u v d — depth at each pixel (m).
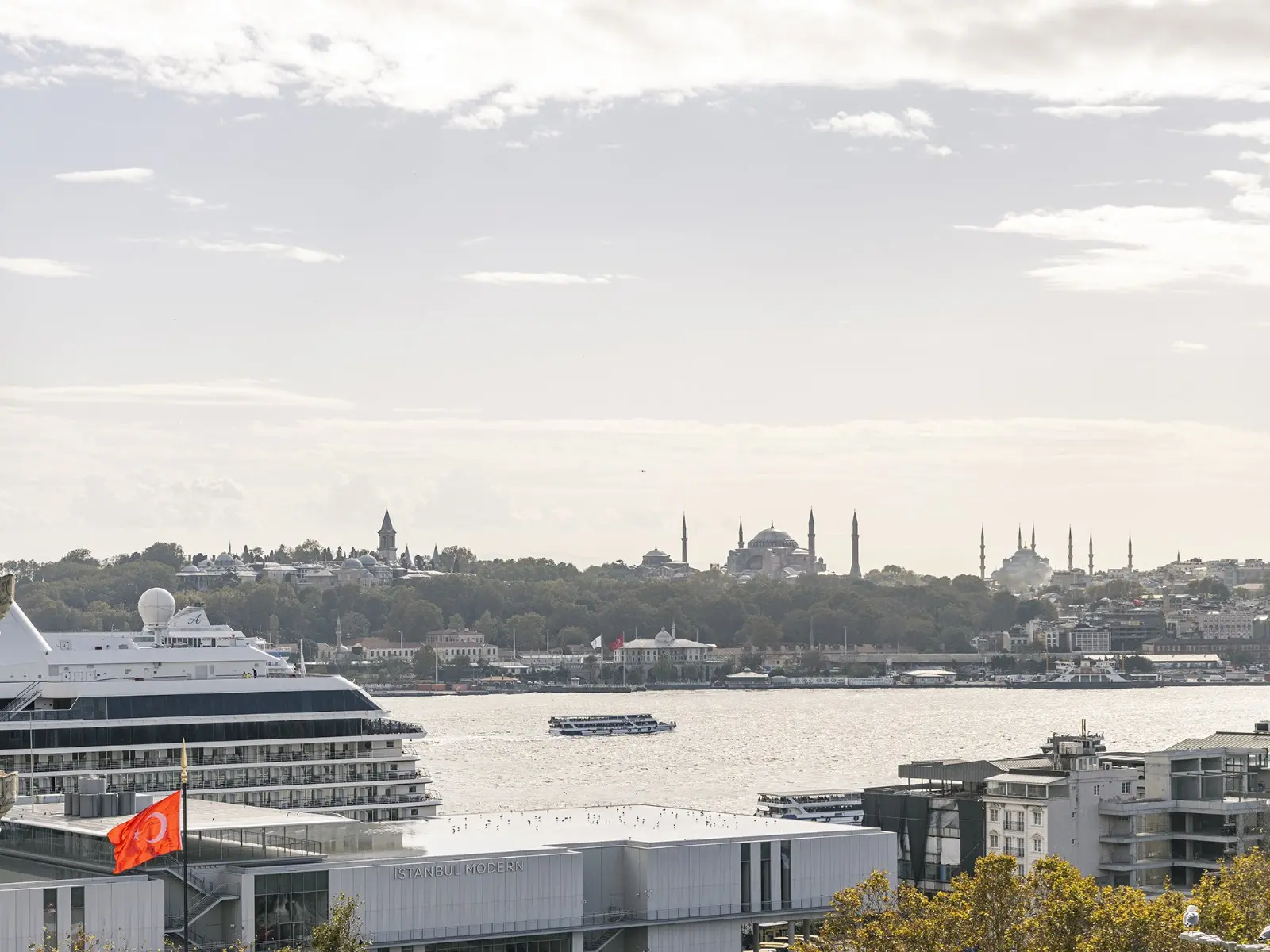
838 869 199.00
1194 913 98.81
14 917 151.75
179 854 168.62
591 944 184.62
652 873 187.12
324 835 178.50
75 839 172.50
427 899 174.25
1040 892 170.75
